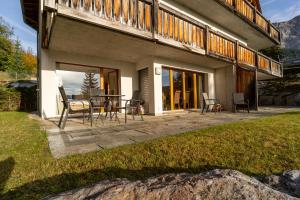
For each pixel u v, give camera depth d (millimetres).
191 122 5234
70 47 6535
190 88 9383
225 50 8539
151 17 5762
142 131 4012
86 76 8875
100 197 1205
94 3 4566
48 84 6758
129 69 8664
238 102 8719
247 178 1381
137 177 2049
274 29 14398
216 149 2707
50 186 1812
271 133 3414
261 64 11492
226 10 9555
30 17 10727
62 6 4027
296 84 16406
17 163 2246
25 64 35469
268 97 15383
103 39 5727
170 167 2250
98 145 2973
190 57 7906
